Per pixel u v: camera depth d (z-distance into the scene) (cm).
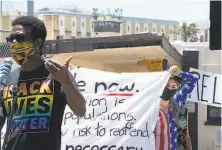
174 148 596
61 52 705
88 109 603
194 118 1045
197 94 855
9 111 310
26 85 307
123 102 600
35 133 297
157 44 678
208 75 855
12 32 305
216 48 343
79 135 595
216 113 1057
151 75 600
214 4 340
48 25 6538
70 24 7056
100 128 596
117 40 688
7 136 306
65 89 287
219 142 1041
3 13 4900
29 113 301
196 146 1047
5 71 319
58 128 302
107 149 591
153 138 584
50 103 300
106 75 614
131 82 602
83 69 621
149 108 591
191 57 1034
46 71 308
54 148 298
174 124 596
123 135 589
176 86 596
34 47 307
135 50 768
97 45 699
